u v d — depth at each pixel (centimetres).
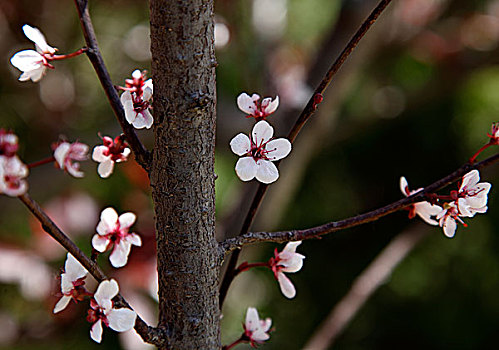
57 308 76
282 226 172
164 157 76
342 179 178
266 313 163
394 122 177
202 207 76
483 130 173
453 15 161
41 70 78
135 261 124
